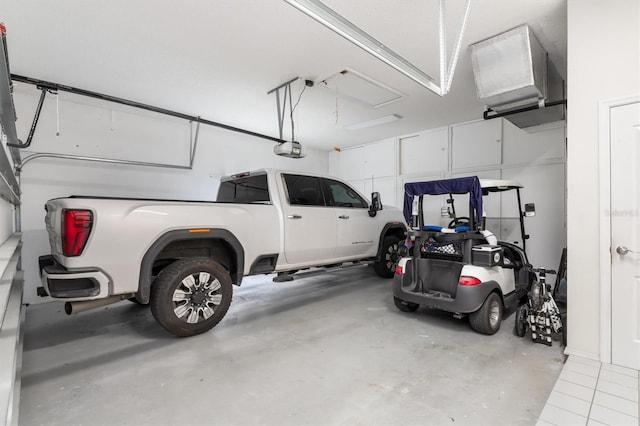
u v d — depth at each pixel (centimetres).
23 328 326
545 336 292
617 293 252
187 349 283
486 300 312
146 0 258
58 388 221
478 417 190
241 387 222
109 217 254
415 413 194
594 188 261
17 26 289
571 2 266
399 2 266
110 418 189
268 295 471
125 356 270
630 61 245
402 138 717
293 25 295
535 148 521
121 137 515
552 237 504
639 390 217
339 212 448
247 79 410
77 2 258
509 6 274
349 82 421
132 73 389
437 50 345
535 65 314
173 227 289
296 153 467
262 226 355
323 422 186
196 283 306
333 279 579
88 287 251
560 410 196
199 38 315
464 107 524
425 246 370
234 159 665
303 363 257
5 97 161
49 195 450
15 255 276
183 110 525
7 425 118
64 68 372
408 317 370
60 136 460
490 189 430
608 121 254
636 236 245
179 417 190
